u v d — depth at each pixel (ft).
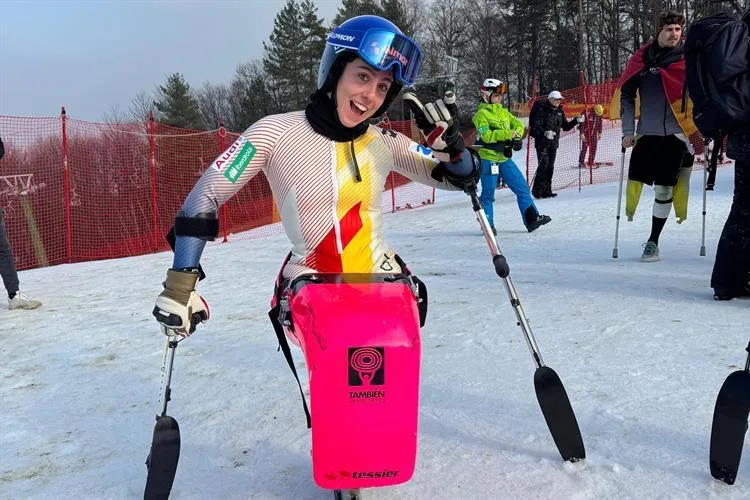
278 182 6.57
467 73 175.11
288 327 6.30
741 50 11.28
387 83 6.34
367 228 6.72
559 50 171.12
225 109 219.82
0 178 47.88
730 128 11.93
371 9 166.40
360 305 5.32
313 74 175.22
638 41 156.25
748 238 12.96
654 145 17.88
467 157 7.07
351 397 4.92
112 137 52.11
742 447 6.92
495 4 180.86
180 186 53.72
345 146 6.56
